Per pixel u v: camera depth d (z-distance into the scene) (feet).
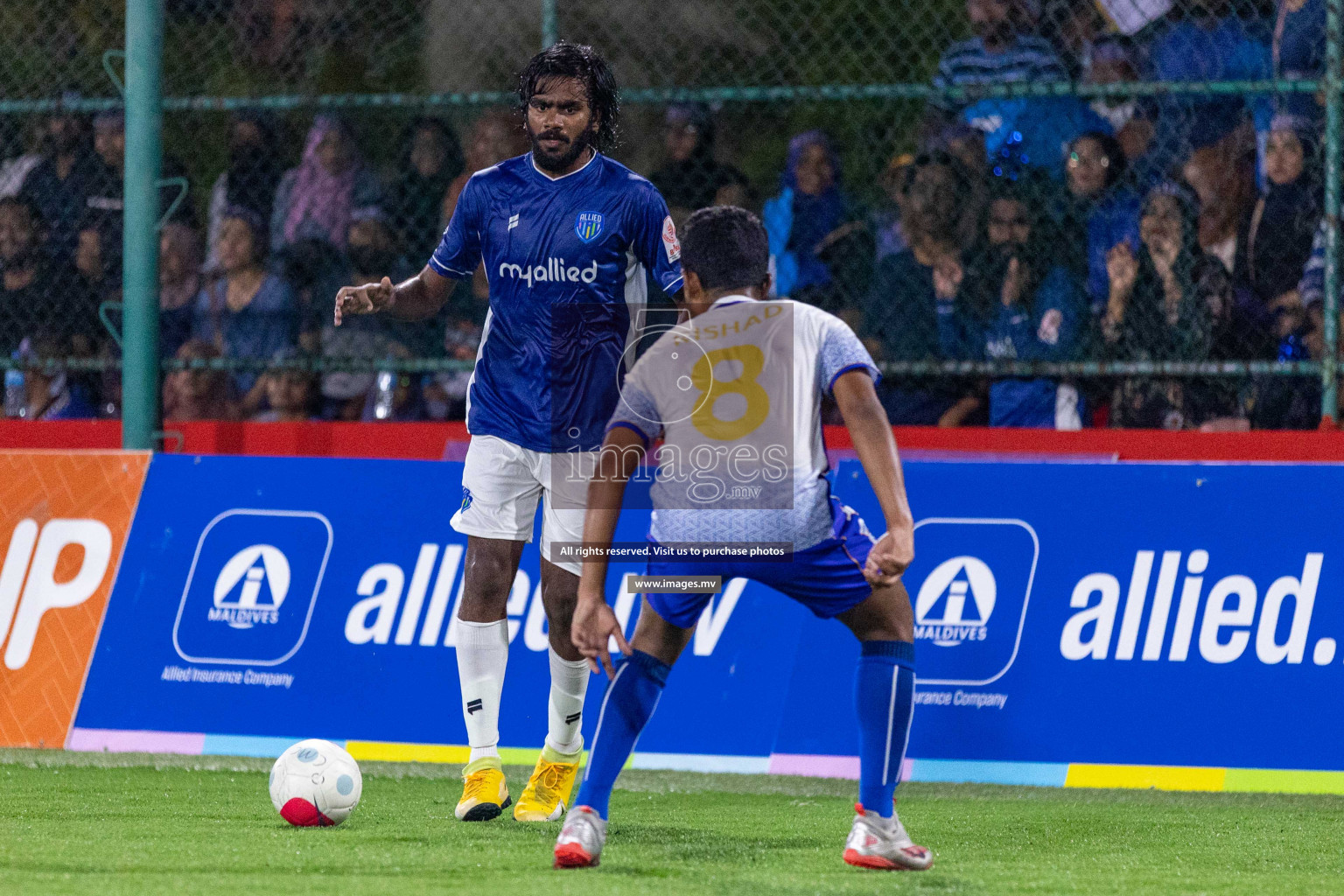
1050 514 52.75
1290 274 60.49
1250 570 50.96
